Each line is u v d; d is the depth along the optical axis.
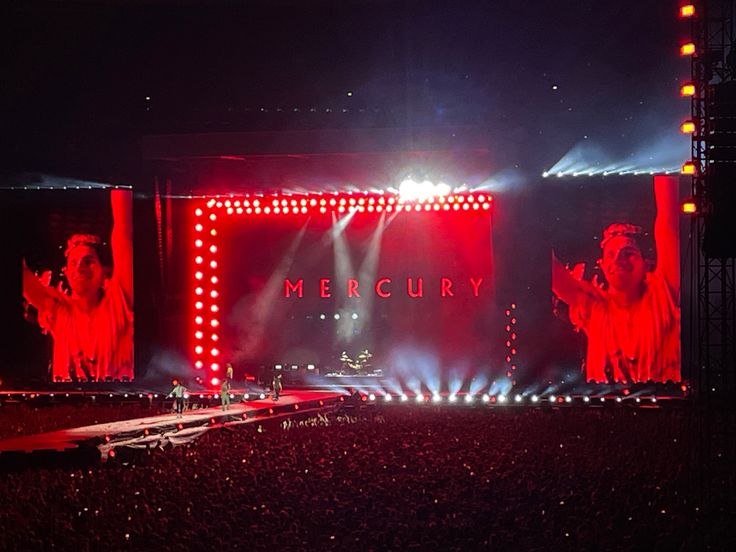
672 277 48.59
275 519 27.59
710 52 30.91
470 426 40.78
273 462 34.16
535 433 39.16
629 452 35.00
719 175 29.84
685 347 48.66
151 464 34.84
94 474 33.16
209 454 35.75
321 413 46.12
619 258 49.00
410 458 34.53
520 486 30.66
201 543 25.38
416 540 25.97
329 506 28.81
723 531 26.02
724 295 31.78
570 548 24.98
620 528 26.62
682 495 29.70
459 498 29.59
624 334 48.81
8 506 28.22
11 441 35.81
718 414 36.81
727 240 29.72
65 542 25.27
